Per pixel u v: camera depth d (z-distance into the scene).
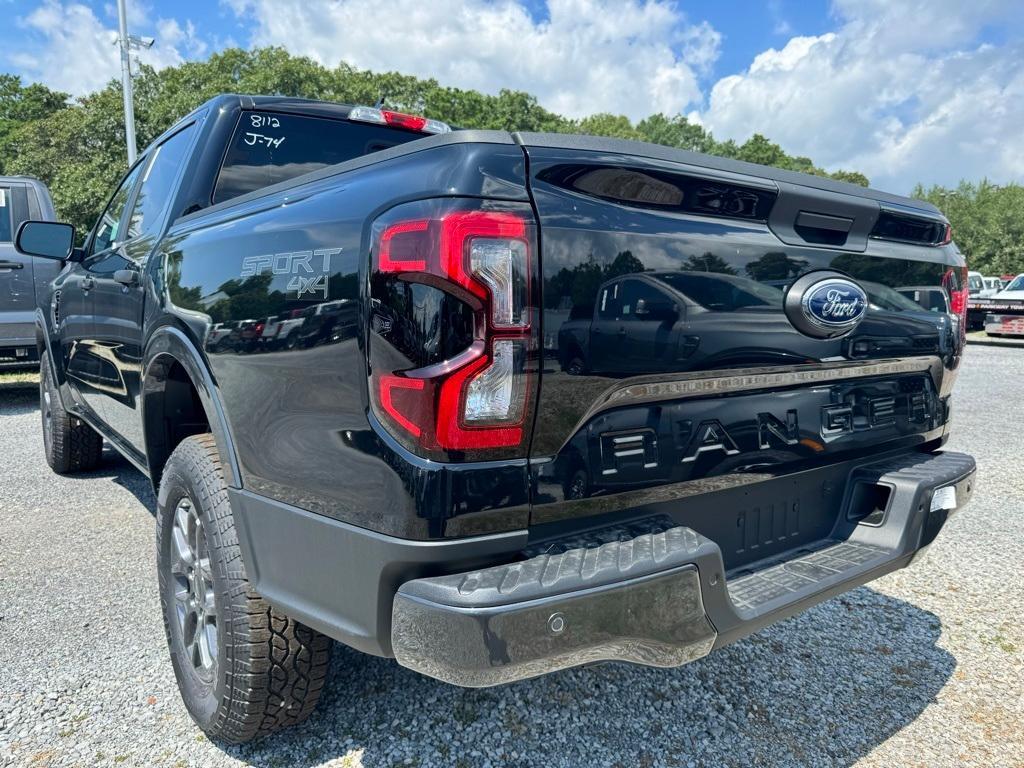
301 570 1.64
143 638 2.70
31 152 30.30
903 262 2.17
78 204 26.14
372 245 1.43
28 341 7.20
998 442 6.29
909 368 2.27
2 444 5.99
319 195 1.69
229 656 1.84
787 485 2.05
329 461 1.53
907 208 2.18
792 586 1.83
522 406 1.39
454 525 1.36
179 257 2.32
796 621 2.94
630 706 2.29
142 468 3.09
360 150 3.27
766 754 2.08
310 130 3.13
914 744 2.14
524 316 1.38
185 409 2.60
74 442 4.72
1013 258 56.44
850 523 2.20
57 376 4.30
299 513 1.63
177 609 2.24
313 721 2.18
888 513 2.13
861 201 1.99
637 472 1.60
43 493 4.52
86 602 3.00
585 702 2.31
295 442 1.63
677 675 2.49
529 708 2.27
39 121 31.88
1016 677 2.52
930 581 3.34
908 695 2.40
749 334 1.76
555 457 1.46
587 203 1.48
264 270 1.78
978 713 2.30
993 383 10.12
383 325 1.40
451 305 1.34
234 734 1.97
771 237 1.81
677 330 1.62
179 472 2.10
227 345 1.89
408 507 1.36
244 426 1.82
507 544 1.42
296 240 1.68
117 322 2.99
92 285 3.40
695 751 2.09
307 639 1.86
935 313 2.32
